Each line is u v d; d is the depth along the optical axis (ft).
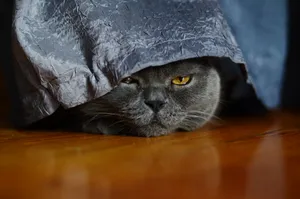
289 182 1.09
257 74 1.96
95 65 1.45
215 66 1.76
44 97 1.53
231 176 1.13
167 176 1.12
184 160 1.24
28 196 1.01
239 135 1.57
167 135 1.60
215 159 1.26
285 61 2.04
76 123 1.70
